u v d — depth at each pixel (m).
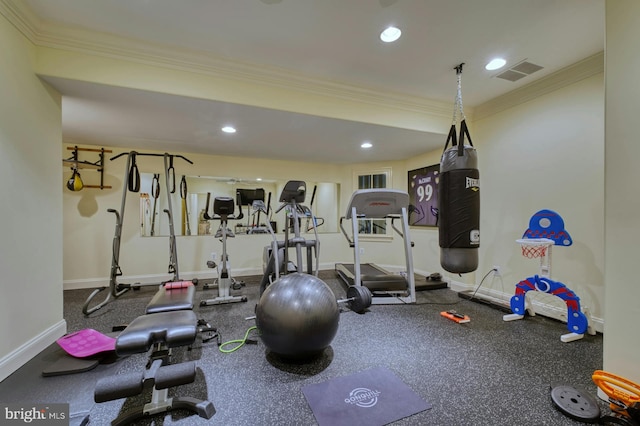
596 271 2.45
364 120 3.10
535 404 1.51
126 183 3.54
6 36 1.79
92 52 2.17
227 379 1.76
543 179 2.86
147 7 1.84
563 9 1.85
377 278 3.76
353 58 2.46
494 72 2.68
